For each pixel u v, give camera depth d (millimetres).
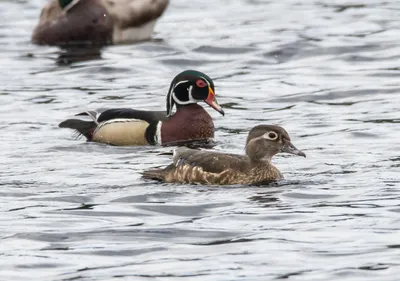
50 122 20344
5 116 20875
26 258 12203
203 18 31656
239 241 12711
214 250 12398
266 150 15648
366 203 14242
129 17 28469
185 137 19047
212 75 24734
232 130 19750
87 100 22219
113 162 17266
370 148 17594
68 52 27391
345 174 15914
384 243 12453
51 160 17359
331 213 13828
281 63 25703
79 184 15625
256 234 12984
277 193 14938
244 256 12141
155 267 11844
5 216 13945
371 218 13516
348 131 18891
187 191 15125
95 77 24641
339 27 29266
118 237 12969
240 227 13312
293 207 14188
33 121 20422
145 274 11617
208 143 18906
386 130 18859
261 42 27672
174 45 27750
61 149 18281
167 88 23375
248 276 11484
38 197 14875
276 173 15742
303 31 28906
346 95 22156
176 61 26094
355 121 19750
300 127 19453
